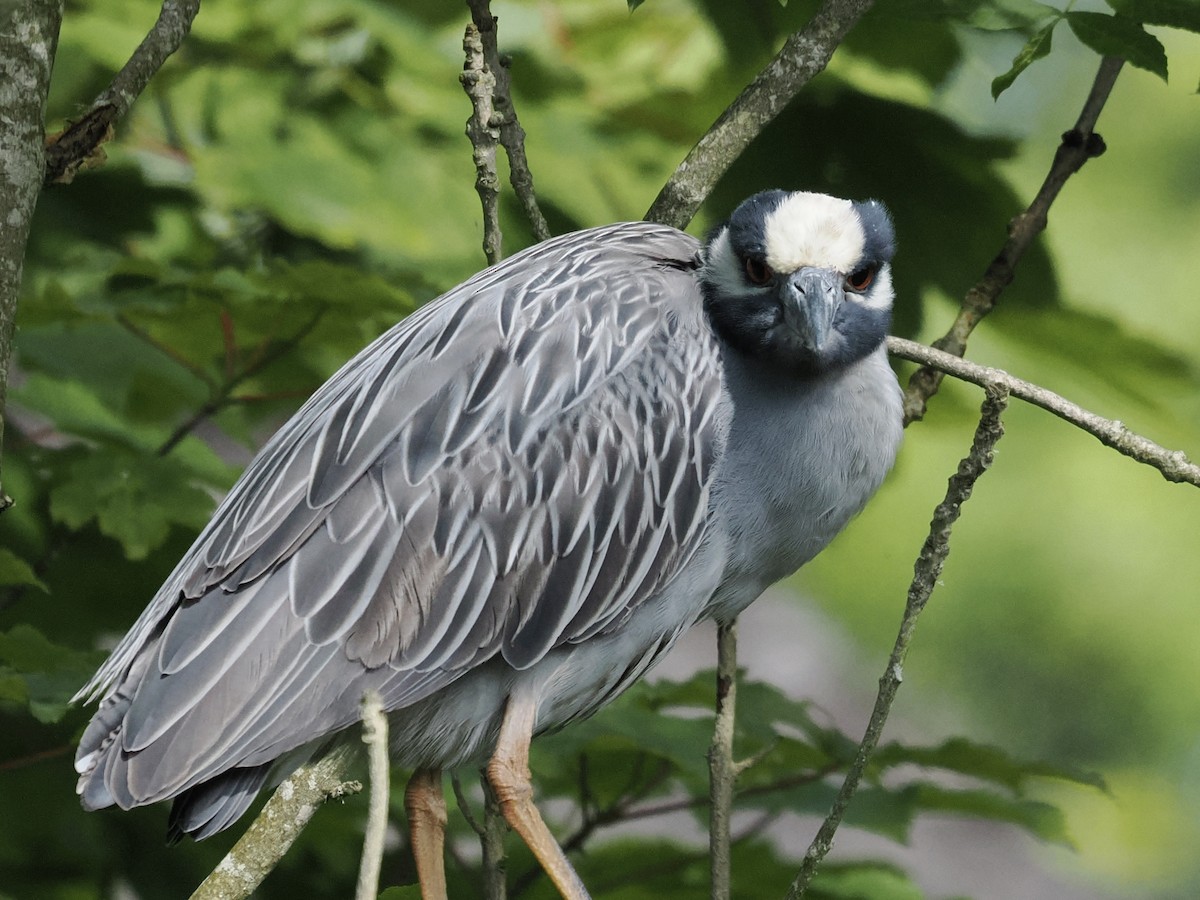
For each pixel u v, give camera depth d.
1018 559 19.84
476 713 7.92
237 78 11.23
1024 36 10.63
